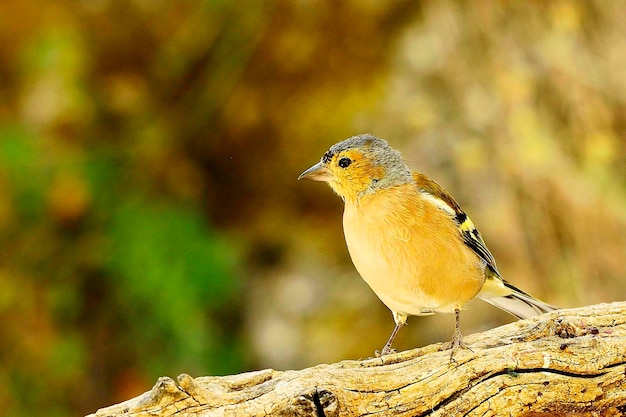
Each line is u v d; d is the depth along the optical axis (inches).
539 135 491.2
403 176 284.8
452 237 276.5
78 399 461.1
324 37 516.7
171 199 502.6
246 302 529.7
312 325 537.3
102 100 495.5
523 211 490.0
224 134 525.7
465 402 238.2
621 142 497.4
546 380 242.2
